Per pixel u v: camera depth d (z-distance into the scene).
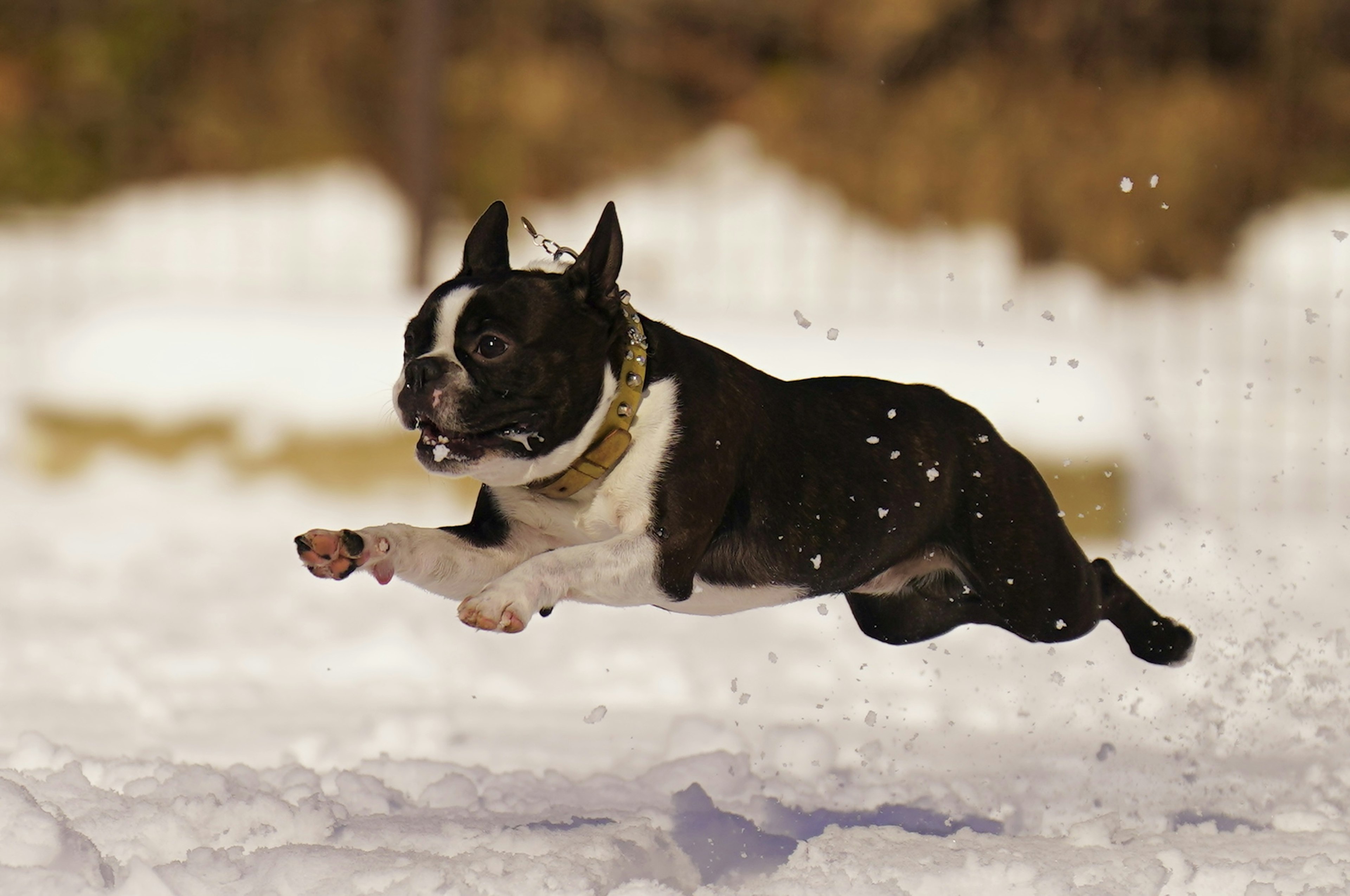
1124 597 7.21
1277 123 26.06
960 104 25.67
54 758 6.38
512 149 25.06
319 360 14.86
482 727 8.26
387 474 14.61
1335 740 7.83
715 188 24.72
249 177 25.14
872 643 10.75
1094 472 13.91
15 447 15.12
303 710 8.55
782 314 17.62
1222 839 5.82
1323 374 20.16
